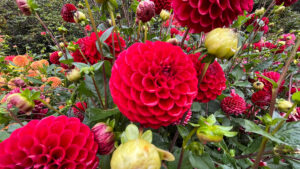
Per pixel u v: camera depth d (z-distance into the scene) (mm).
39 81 404
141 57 169
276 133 172
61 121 163
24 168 142
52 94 371
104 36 218
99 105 285
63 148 147
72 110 267
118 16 363
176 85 173
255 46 564
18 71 535
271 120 157
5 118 202
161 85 175
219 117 310
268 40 701
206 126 144
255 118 395
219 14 202
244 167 232
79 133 157
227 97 300
